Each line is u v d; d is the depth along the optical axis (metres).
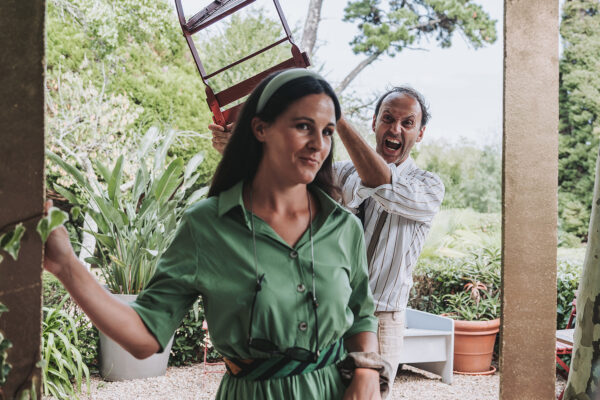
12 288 1.17
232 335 1.28
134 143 8.86
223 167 1.39
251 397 1.29
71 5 9.45
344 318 1.35
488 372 5.18
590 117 12.61
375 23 13.13
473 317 5.34
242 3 1.93
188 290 1.31
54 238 1.19
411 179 2.51
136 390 4.67
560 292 5.44
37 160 1.18
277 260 1.29
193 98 10.22
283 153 1.28
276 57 10.43
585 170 12.62
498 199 12.85
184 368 5.29
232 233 1.30
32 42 1.18
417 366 5.24
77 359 4.19
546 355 1.59
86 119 8.32
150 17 9.77
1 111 1.17
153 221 5.06
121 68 9.86
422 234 2.42
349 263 1.38
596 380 2.04
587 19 12.76
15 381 1.17
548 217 1.60
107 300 1.24
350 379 1.36
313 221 1.37
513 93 1.58
